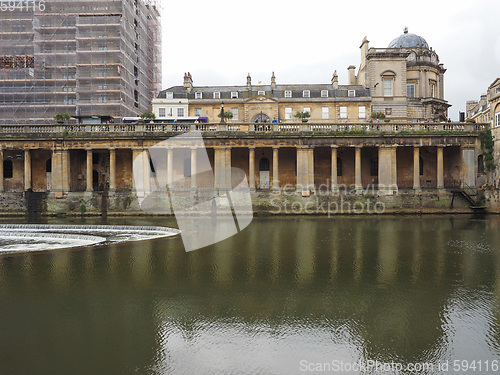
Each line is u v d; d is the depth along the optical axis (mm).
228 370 7695
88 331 9625
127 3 54594
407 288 13227
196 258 17844
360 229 27047
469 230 26266
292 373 7582
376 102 53219
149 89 67250
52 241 22703
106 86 50812
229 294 12555
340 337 9297
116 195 36625
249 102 50219
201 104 50969
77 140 37625
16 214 35906
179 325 10008
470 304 11672
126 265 16453
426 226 28312
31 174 41750
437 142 37812
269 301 11867
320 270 15648
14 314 10758
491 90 37531
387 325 10055
